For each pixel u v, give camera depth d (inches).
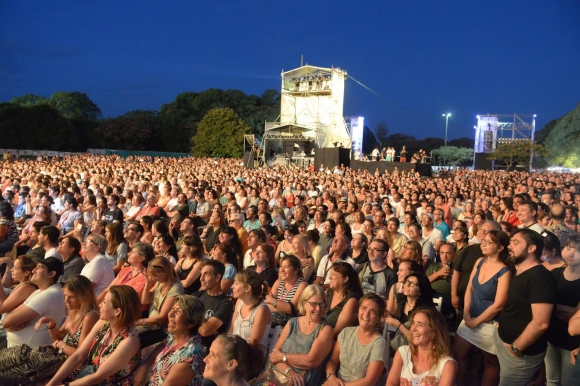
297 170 1186.0
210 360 143.3
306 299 187.8
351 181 775.7
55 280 211.5
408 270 221.9
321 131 1764.3
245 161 1659.7
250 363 159.3
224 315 204.2
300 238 277.4
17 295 210.2
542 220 296.7
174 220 371.2
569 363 181.2
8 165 1085.1
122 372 173.6
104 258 258.4
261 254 265.1
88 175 908.0
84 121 2856.8
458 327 212.2
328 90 1836.9
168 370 163.0
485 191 642.2
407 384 156.8
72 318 199.6
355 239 275.3
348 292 211.2
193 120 3287.4
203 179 816.9
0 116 2345.0
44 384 184.1
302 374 181.0
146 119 3063.5
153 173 966.4
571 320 162.2
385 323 203.9
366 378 172.2
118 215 433.4
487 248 198.5
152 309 232.7
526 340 167.8
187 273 261.3
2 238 360.5
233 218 364.5
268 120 3019.2
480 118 2201.0
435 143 4119.1
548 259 198.1
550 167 1728.6
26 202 523.5
